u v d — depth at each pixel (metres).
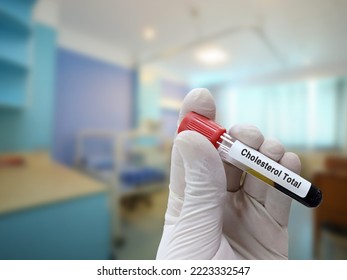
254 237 0.45
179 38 2.14
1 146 1.59
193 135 0.38
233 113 3.81
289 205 0.43
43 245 0.81
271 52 2.47
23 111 1.67
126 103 2.49
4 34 1.31
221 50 2.44
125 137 1.93
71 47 2.03
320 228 1.31
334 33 1.93
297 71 3.00
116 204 1.51
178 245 0.40
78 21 1.87
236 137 0.37
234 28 1.90
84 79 2.13
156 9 1.72
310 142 3.29
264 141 0.37
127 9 1.68
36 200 0.80
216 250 0.40
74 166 1.94
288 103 3.44
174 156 0.46
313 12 1.62
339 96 3.07
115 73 2.39
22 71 1.48
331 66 2.71
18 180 1.06
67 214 0.87
